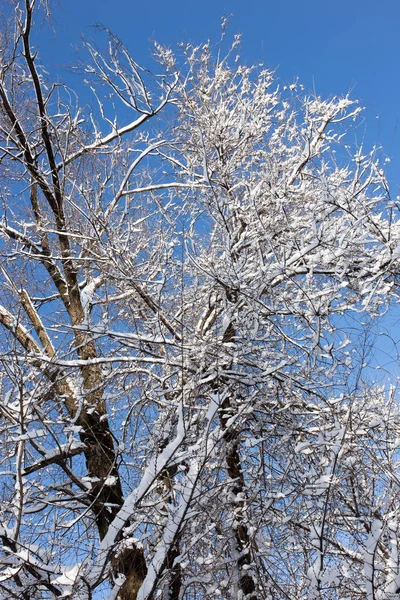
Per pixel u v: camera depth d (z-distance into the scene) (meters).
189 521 6.02
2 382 6.89
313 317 7.25
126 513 5.78
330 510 6.13
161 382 7.05
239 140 9.12
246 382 6.90
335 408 7.04
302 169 8.86
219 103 9.34
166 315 7.80
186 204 9.42
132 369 7.28
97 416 7.22
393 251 7.25
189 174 9.49
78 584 5.40
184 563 5.93
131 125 9.26
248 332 7.37
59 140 8.65
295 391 7.34
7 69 8.54
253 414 6.96
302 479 6.75
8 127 8.65
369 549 5.50
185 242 7.04
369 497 6.30
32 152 8.71
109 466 6.86
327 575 5.60
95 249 8.62
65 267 8.51
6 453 6.70
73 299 8.34
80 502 6.76
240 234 8.47
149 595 5.45
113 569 6.04
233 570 6.24
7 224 8.95
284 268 7.17
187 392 6.78
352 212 7.61
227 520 6.30
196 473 5.79
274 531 6.62
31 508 6.48
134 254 8.88
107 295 8.12
